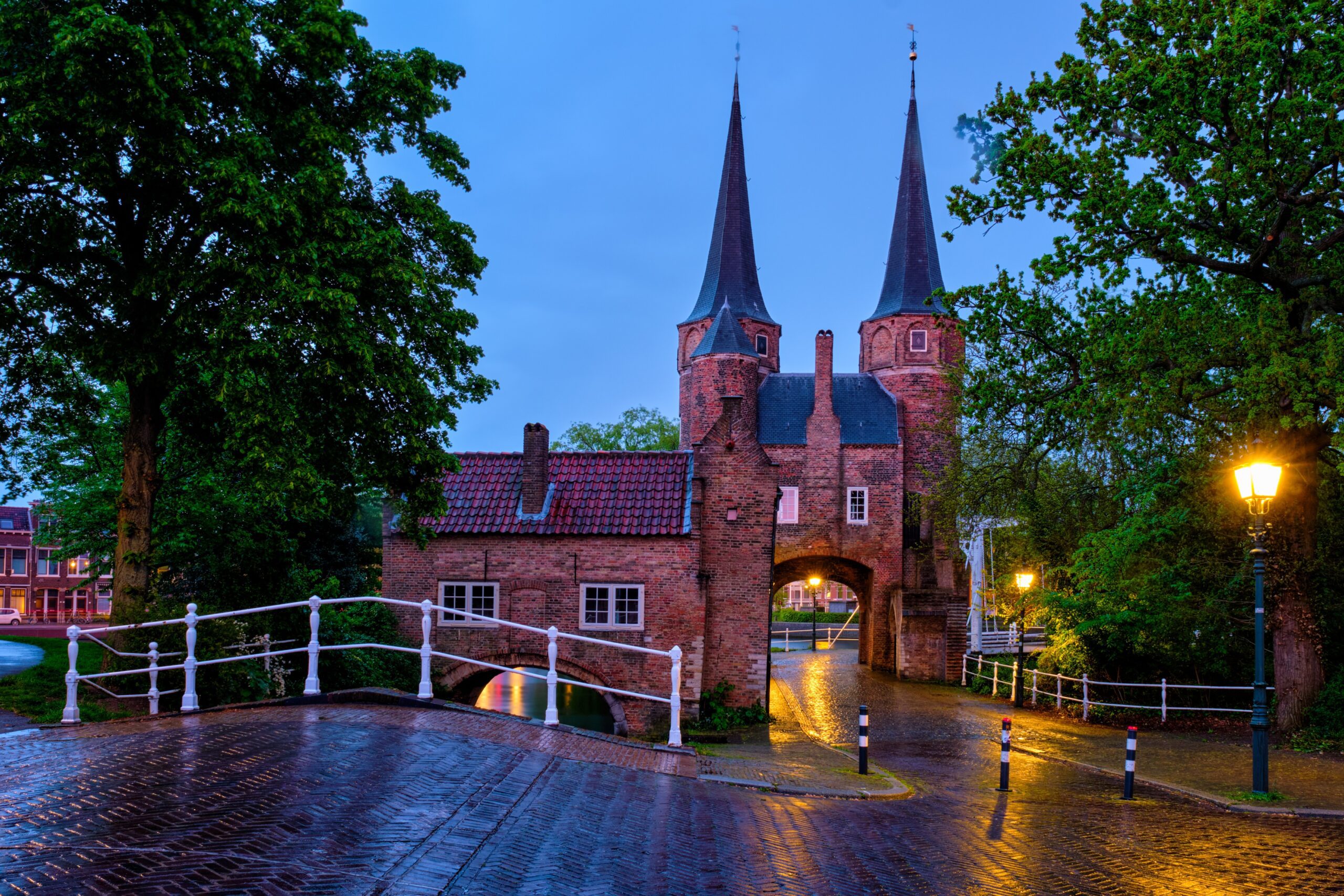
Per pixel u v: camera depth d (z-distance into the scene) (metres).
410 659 25.23
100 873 5.89
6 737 10.28
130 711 14.10
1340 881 9.05
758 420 49.81
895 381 50.06
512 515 25.94
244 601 20.73
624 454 27.50
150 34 15.55
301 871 6.17
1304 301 19.17
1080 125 19.02
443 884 6.32
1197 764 17.06
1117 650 24.98
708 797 10.63
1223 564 23.83
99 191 16.56
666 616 25.03
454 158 21.03
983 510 36.19
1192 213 18.78
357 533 33.34
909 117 54.44
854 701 30.75
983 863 9.10
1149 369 20.08
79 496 26.06
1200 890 8.55
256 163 16.72
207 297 17.12
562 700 38.50
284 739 10.12
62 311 18.19
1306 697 20.25
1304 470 20.12
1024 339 23.06
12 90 14.97
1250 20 16.31
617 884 6.99
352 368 17.20
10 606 69.75
